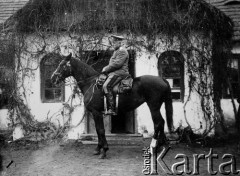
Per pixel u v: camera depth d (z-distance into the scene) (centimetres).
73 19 1031
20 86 1069
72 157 866
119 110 848
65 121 1061
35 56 1063
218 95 1063
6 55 1053
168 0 1038
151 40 1041
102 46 1046
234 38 1092
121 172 727
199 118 1052
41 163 814
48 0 1037
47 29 1045
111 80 813
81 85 875
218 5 1248
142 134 1048
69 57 863
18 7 1267
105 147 849
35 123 1064
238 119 969
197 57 1045
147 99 840
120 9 1036
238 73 1144
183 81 1070
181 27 1031
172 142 1009
